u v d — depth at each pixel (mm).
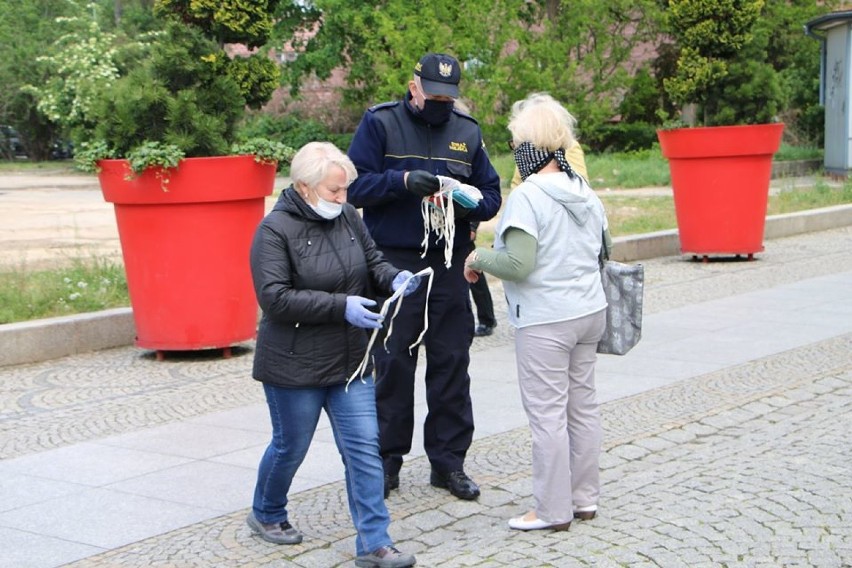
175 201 8539
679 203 13773
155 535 5043
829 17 22812
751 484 5418
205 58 8664
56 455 6375
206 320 8820
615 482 5602
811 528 4758
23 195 24953
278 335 4488
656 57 33875
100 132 8594
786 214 16594
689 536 4730
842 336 9086
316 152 4441
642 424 6703
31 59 39188
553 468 4863
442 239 5352
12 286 10602
